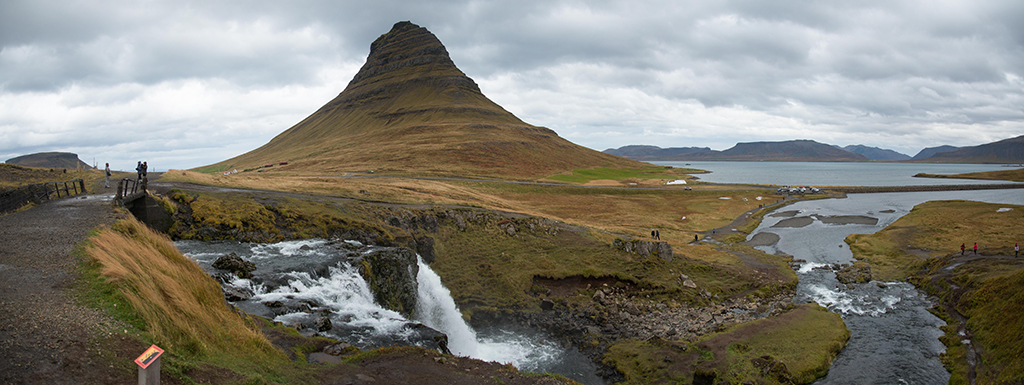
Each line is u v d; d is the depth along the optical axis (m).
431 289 51.75
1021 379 30.45
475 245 66.19
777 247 82.44
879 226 101.44
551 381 21.94
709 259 67.88
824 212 124.12
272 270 36.41
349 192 79.31
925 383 34.22
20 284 17.50
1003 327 37.38
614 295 54.28
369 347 25.77
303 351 22.48
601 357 39.62
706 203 138.12
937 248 73.88
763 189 174.88
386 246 50.62
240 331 20.88
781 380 32.88
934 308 48.78
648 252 63.84
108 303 16.70
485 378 21.55
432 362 22.75
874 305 50.44
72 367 12.84
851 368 36.19
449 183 151.88
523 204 124.88
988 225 88.25
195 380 14.69
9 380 11.55
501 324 48.16
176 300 19.62
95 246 22.34
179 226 47.19
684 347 38.31
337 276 38.16
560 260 62.25
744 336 39.97
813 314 45.38
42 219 29.94
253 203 54.47
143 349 14.93
